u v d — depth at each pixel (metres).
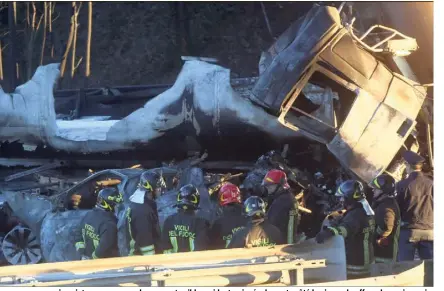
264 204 11.61
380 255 13.52
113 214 12.17
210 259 10.63
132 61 45.81
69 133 20.17
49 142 20.20
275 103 17.39
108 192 12.07
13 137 20.19
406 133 18.16
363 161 17.95
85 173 20.66
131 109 26.94
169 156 20.09
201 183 16.50
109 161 20.59
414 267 11.52
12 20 36.50
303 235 16.45
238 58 45.56
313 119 18.09
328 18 17.34
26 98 20.08
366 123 17.81
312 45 17.25
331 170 20.02
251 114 18.89
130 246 12.44
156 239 12.55
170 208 15.48
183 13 45.09
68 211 15.47
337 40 17.41
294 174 18.06
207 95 19.11
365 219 12.31
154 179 12.55
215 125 19.19
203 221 12.13
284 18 46.16
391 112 17.89
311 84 19.59
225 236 12.38
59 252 15.10
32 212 16.62
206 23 46.41
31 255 16.42
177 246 12.01
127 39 46.44
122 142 19.78
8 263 16.30
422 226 14.91
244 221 12.35
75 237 15.03
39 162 20.84
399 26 23.38
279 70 17.39
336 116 19.17
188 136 19.55
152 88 27.39
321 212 18.22
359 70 17.53
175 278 9.65
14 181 20.41
